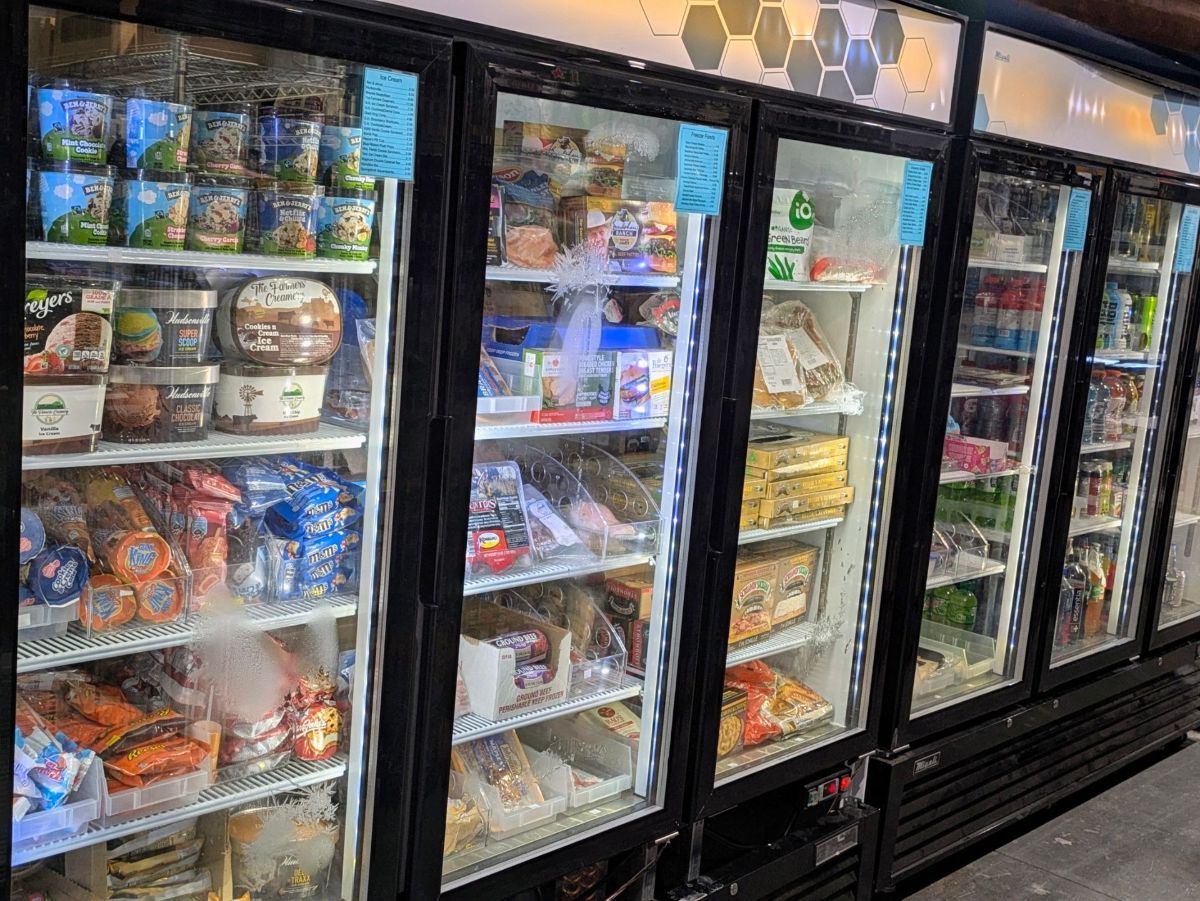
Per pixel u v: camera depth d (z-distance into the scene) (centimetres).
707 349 258
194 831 225
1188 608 488
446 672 221
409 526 213
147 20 161
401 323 204
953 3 345
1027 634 378
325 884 233
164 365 195
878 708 328
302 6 178
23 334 159
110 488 204
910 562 325
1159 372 427
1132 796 430
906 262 310
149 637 197
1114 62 354
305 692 224
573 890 268
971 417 378
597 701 265
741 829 302
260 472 224
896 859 338
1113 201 367
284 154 202
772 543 334
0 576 161
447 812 239
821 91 269
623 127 259
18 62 152
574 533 266
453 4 198
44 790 186
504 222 234
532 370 244
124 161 183
